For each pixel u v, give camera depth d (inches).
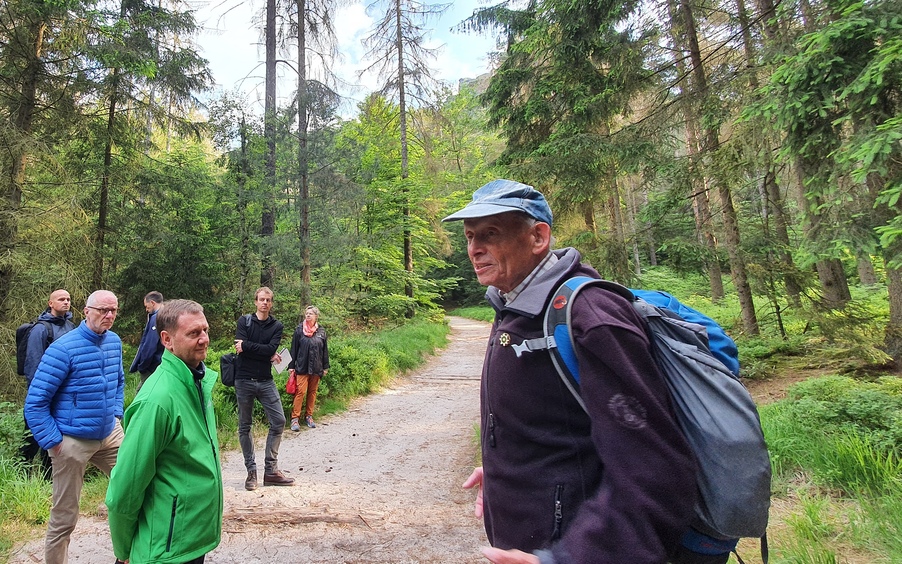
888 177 163.9
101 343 122.3
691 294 636.1
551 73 358.6
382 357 409.7
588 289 42.8
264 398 179.0
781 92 180.9
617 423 36.5
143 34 386.9
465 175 1068.5
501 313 50.1
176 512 79.3
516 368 44.2
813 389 184.5
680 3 298.4
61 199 313.0
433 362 519.5
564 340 41.5
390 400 341.1
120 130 399.5
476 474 63.5
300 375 263.9
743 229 320.8
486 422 49.5
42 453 173.3
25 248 296.8
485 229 49.2
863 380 213.6
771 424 161.6
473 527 144.4
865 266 581.0
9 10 288.5
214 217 470.6
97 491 162.6
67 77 327.3
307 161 433.4
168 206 465.1
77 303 321.4
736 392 40.2
